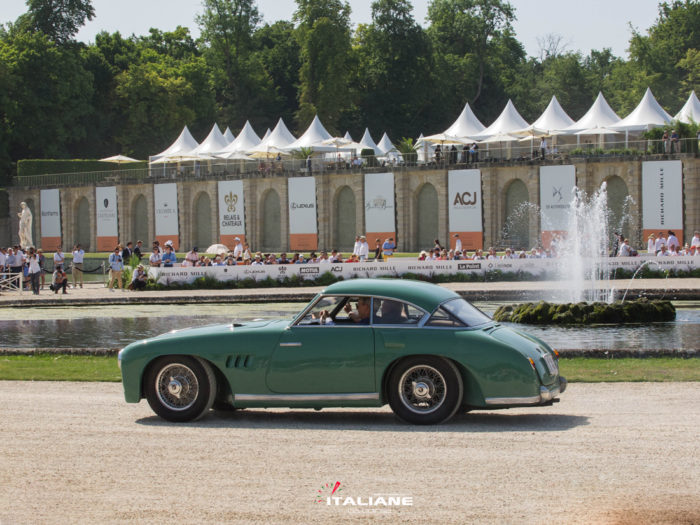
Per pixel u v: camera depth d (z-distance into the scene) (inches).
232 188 4242.1
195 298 1881.2
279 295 1867.6
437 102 6225.4
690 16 6033.5
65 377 805.2
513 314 1358.3
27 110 5364.2
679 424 538.0
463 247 3641.7
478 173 3597.4
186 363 591.8
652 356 880.3
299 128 5964.6
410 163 3887.8
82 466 457.4
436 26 6624.0
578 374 766.5
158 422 585.9
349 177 4018.2
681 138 3201.3
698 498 381.7
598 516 360.2
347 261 2337.6
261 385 583.5
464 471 430.9
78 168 5157.5
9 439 528.4
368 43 6127.0
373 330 570.9
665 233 3142.2
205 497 396.5
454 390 552.7
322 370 573.6
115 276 2278.5
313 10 5895.7
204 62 6186.0
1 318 1571.1
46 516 373.7
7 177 5388.8
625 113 5595.5
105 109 5930.1
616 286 1852.9
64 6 5767.7
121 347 1082.1
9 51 5329.7
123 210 4586.6
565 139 3865.7
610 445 481.4
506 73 6747.1
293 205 4042.8
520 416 583.2
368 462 454.3
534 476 419.2
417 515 365.4
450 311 575.5
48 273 3659.0
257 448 494.6
